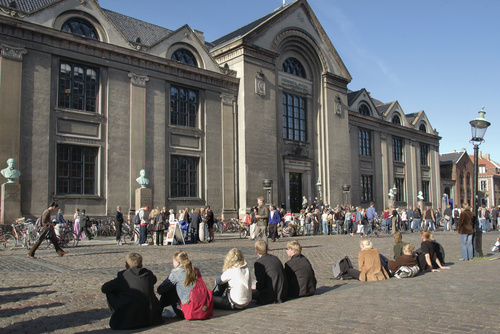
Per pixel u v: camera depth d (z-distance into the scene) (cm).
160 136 2753
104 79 2528
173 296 692
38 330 623
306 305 751
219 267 1244
